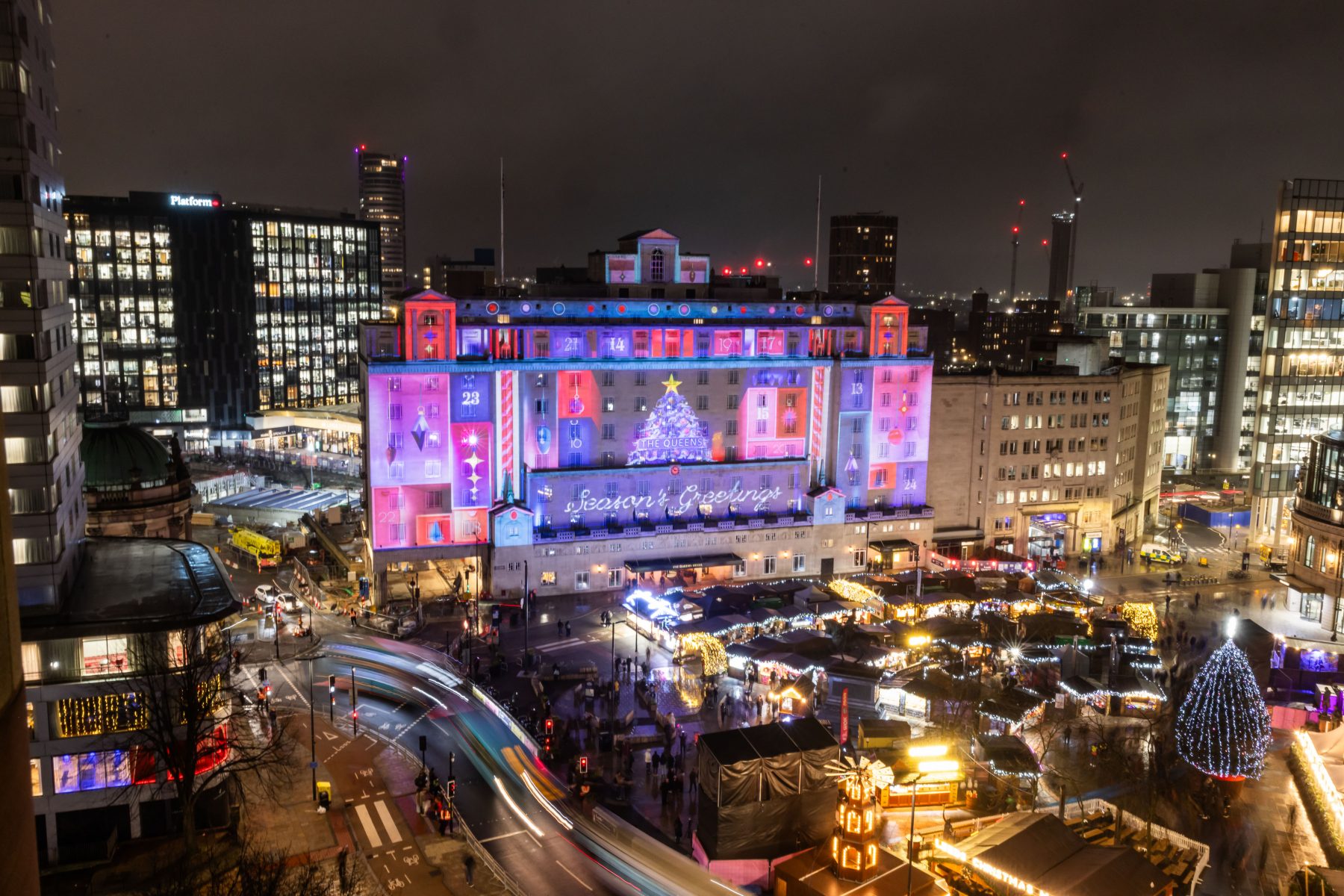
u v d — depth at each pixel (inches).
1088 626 3518.7
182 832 2422.5
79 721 2329.0
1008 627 3575.3
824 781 2324.1
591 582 4458.7
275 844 2370.8
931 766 2564.0
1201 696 2613.2
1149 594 4667.8
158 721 2234.3
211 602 2586.1
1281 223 5472.4
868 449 4913.9
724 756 2257.6
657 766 2783.0
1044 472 5255.9
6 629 371.6
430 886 2196.1
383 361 4114.2
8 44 2326.5
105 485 3855.8
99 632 2359.7
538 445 4407.0
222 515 5506.9
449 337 4178.2
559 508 4434.1
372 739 2970.0
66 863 2305.6
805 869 2086.6
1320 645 3516.2
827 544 4832.7
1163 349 7362.2
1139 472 5949.8
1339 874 1985.7
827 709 3216.0
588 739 2965.1
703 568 4660.4
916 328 4977.9
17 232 2363.4
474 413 4269.2
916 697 3097.9
